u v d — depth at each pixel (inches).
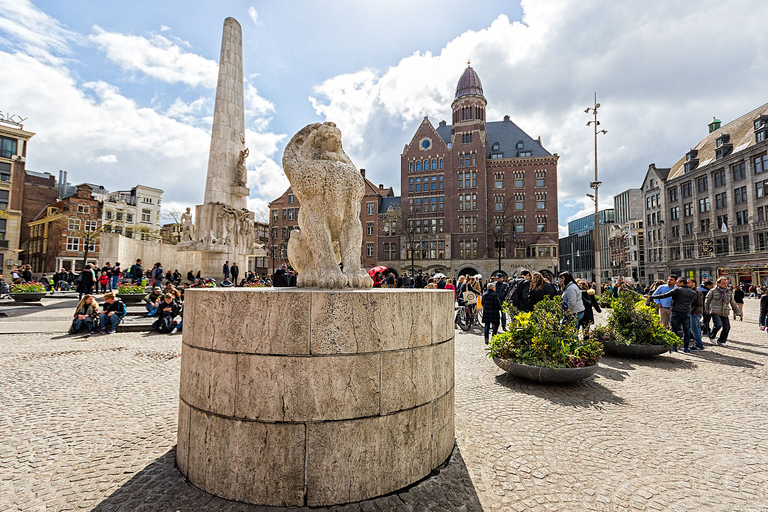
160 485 104.4
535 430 152.5
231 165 671.1
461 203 1936.5
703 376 247.6
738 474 119.8
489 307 362.3
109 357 271.1
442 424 119.3
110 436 137.9
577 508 99.3
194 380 106.9
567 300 301.4
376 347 100.6
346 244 149.6
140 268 631.2
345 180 145.5
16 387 198.8
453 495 102.7
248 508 93.6
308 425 95.0
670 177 1936.5
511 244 1878.7
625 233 2418.8
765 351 337.4
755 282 1406.3
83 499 97.7
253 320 98.0
